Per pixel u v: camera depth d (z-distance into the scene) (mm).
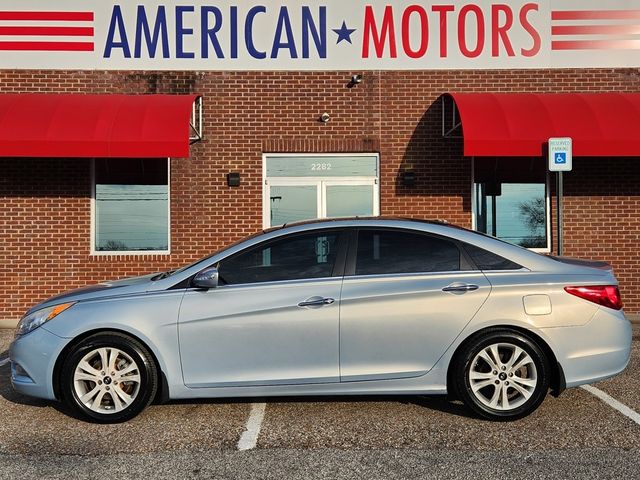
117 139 7805
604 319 4504
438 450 3998
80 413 4500
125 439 4230
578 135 7953
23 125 7828
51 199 9062
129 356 4465
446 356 4473
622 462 3777
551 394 5180
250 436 4270
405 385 4504
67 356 4492
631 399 5047
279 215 9398
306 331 4461
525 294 4484
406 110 9359
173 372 4469
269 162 9391
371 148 9312
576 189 9352
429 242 4703
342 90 9336
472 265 4621
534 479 3555
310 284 4535
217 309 4477
